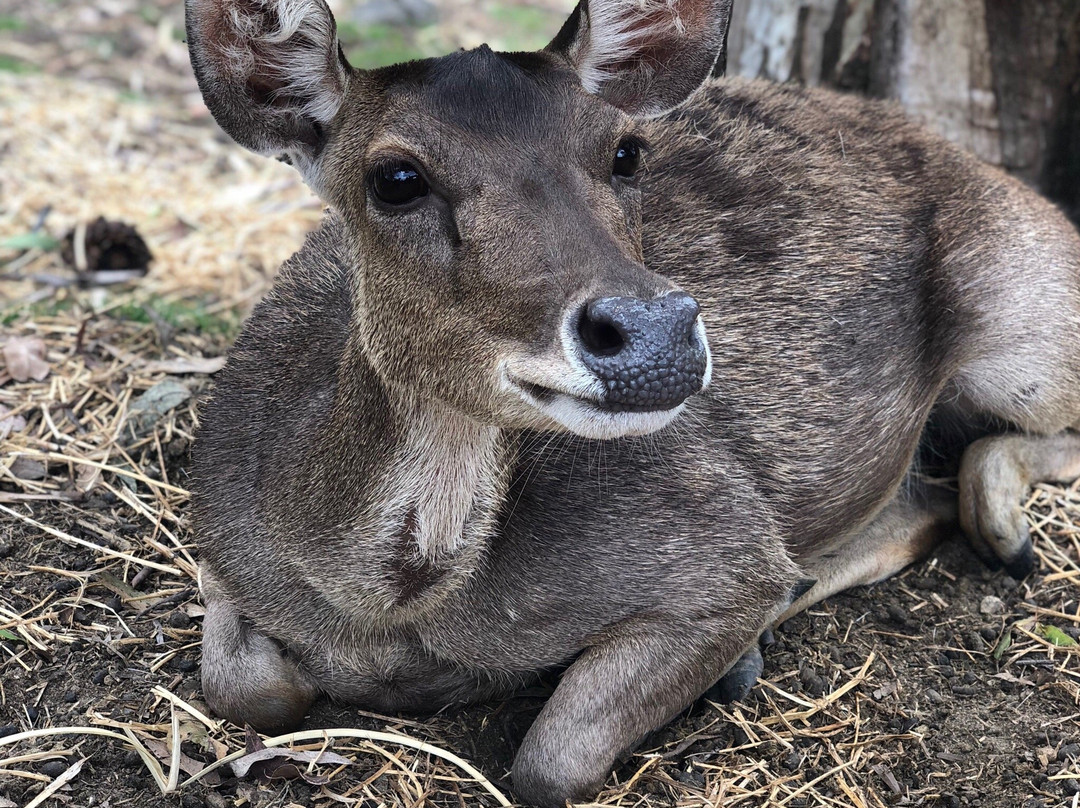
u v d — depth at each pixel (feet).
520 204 2.44
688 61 2.92
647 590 2.94
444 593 2.79
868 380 3.31
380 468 2.68
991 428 3.74
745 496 3.08
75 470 3.60
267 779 2.85
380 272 2.59
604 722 2.86
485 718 3.07
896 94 4.37
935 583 3.51
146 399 3.82
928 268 3.40
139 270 4.71
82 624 3.18
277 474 2.87
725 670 3.03
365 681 3.00
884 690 3.16
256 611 2.95
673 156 3.30
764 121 3.46
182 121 6.16
